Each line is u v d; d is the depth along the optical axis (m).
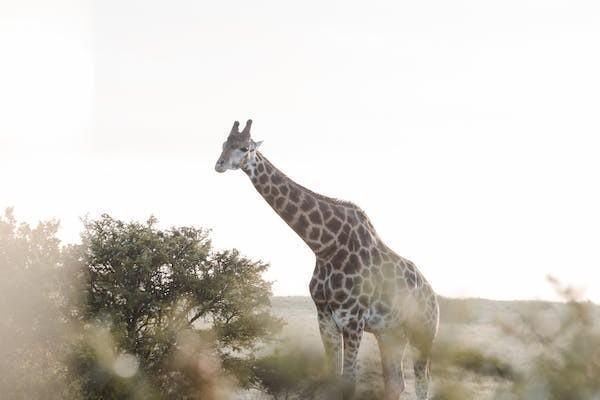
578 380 10.62
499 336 11.09
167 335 38.91
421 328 37.41
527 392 10.77
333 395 31.45
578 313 10.74
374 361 30.89
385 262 36.16
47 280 37.56
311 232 35.19
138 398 35.69
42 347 36.81
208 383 39.09
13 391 34.94
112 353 36.47
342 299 34.91
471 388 11.69
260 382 37.28
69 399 34.81
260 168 35.25
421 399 37.69
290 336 30.33
